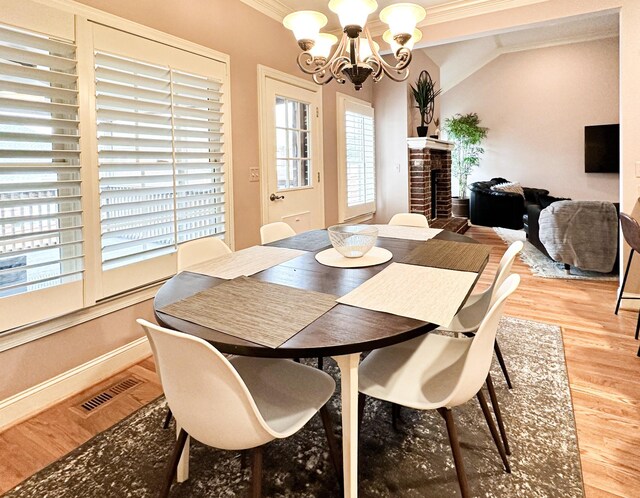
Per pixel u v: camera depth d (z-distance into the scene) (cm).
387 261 183
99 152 220
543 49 777
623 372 227
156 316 129
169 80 255
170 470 127
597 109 750
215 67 291
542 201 571
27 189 189
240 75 320
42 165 195
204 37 284
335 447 141
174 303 136
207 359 98
